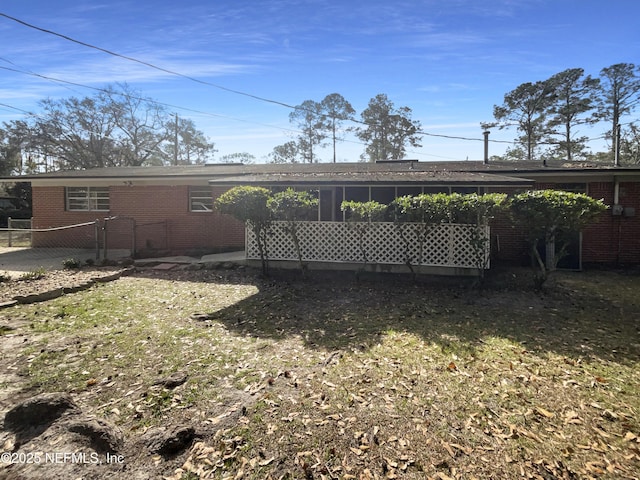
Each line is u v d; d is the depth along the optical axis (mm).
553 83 31844
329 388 3324
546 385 3385
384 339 4637
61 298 6605
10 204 28391
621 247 10000
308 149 41938
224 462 2365
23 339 4539
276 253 8734
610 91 31219
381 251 8008
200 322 5379
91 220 13359
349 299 6652
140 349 4281
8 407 2988
